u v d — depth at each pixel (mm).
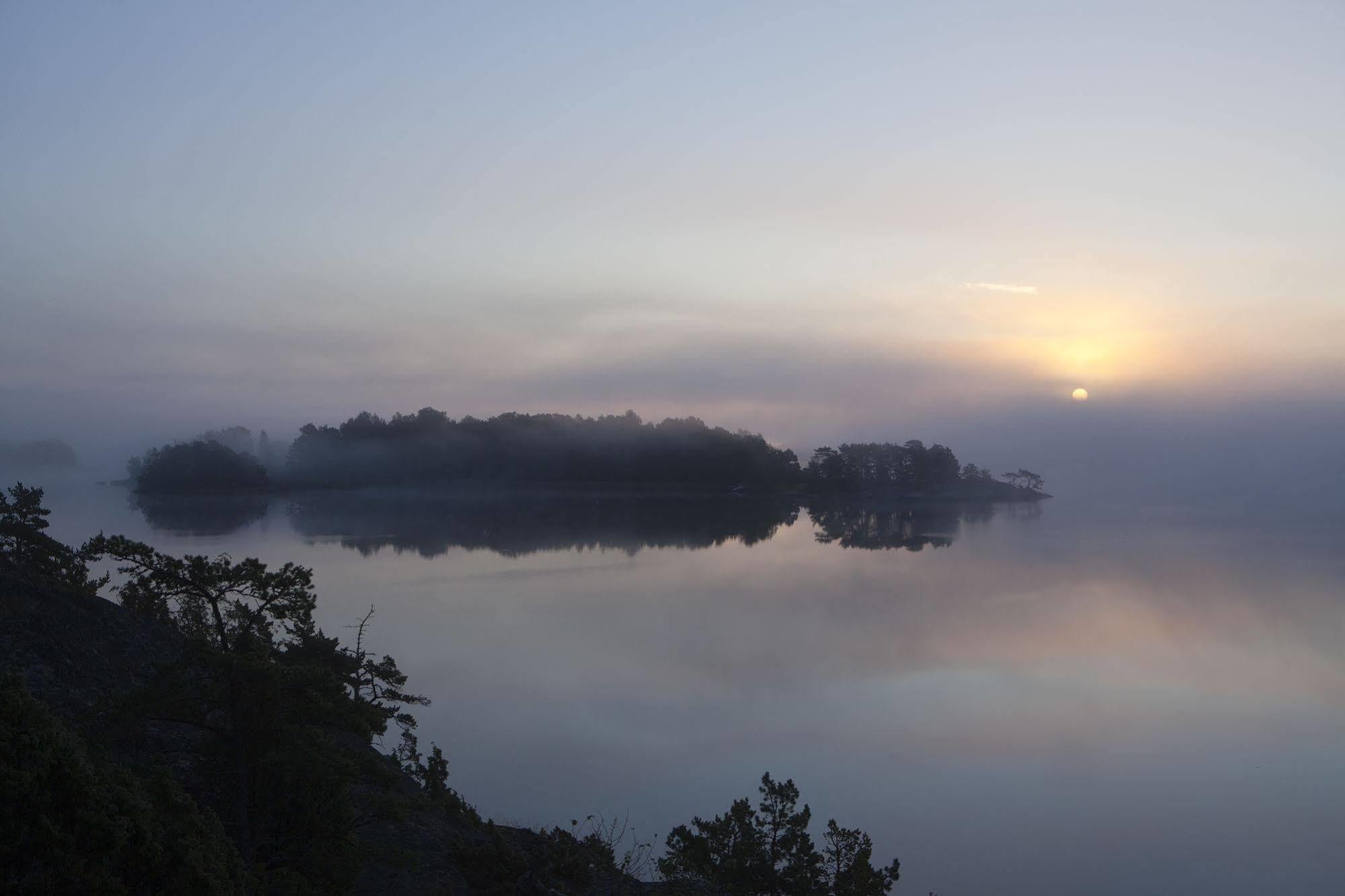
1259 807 47781
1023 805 47719
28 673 18641
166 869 11516
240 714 14617
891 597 120312
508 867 19906
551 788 48000
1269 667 82875
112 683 19891
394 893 17219
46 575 23328
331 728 17031
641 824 43406
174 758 16547
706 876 23688
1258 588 130250
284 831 14812
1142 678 77938
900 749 57469
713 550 167375
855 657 85188
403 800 18156
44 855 10508
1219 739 60406
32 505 24516
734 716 64188
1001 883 38344
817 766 53812
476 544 165750
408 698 27797
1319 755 56781
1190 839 43156
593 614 104062
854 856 24094
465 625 95438
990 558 163250
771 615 106000
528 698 67562
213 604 15805
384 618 98125
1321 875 39094
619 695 69688
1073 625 102562
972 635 96625
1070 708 68000
